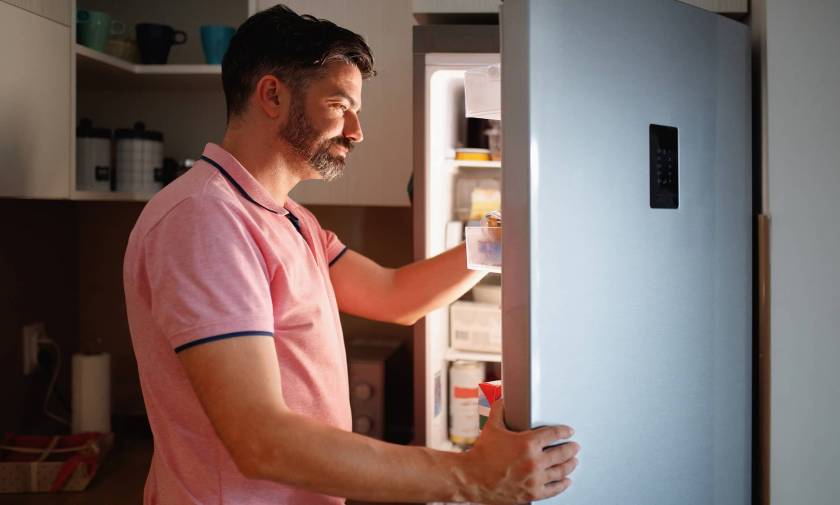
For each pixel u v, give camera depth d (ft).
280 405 2.91
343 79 3.59
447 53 5.25
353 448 2.85
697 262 3.82
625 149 3.40
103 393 6.64
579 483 3.20
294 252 3.57
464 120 6.34
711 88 3.90
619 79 3.38
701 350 3.85
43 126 5.40
